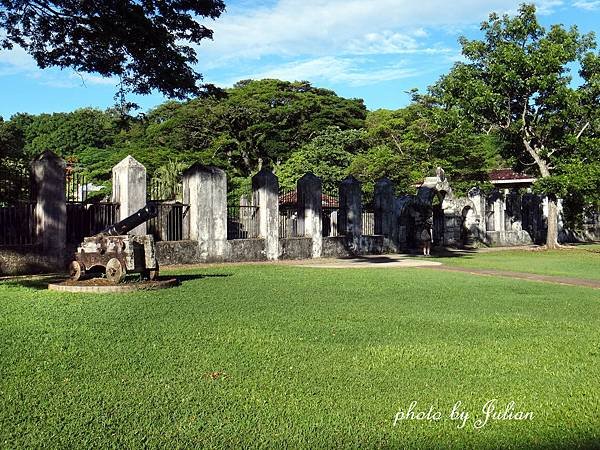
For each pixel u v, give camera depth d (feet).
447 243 121.39
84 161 176.14
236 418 18.38
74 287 42.52
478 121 115.75
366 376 22.76
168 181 84.33
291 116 193.77
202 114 186.09
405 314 36.09
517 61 108.37
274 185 84.38
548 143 118.32
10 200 65.98
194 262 73.26
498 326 32.89
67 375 22.25
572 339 29.71
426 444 16.85
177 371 22.91
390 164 142.82
